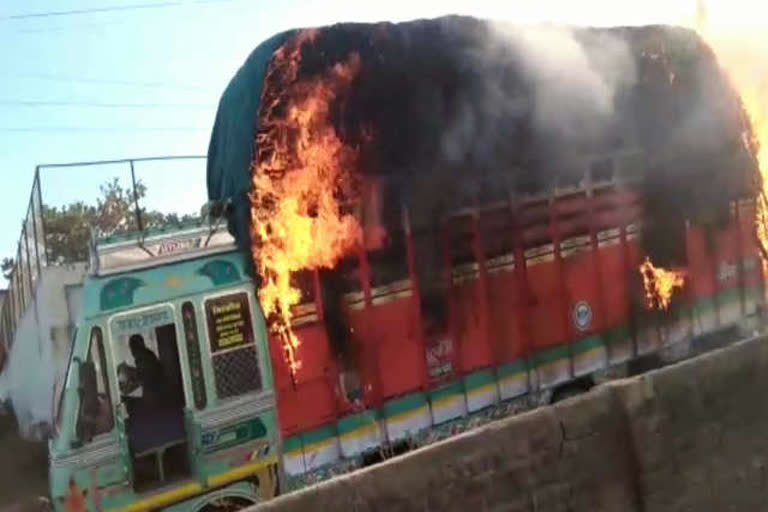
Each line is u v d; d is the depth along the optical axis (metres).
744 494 4.99
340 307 8.20
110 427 6.81
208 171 9.36
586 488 4.44
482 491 4.14
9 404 13.65
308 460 7.82
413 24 8.86
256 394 7.59
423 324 8.76
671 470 4.72
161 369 7.14
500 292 9.40
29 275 11.48
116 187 9.91
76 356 6.74
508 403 9.34
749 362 5.11
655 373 4.78
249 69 8.12
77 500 6.61
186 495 7.12
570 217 10.14
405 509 3.93
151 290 7.18
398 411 8.48
